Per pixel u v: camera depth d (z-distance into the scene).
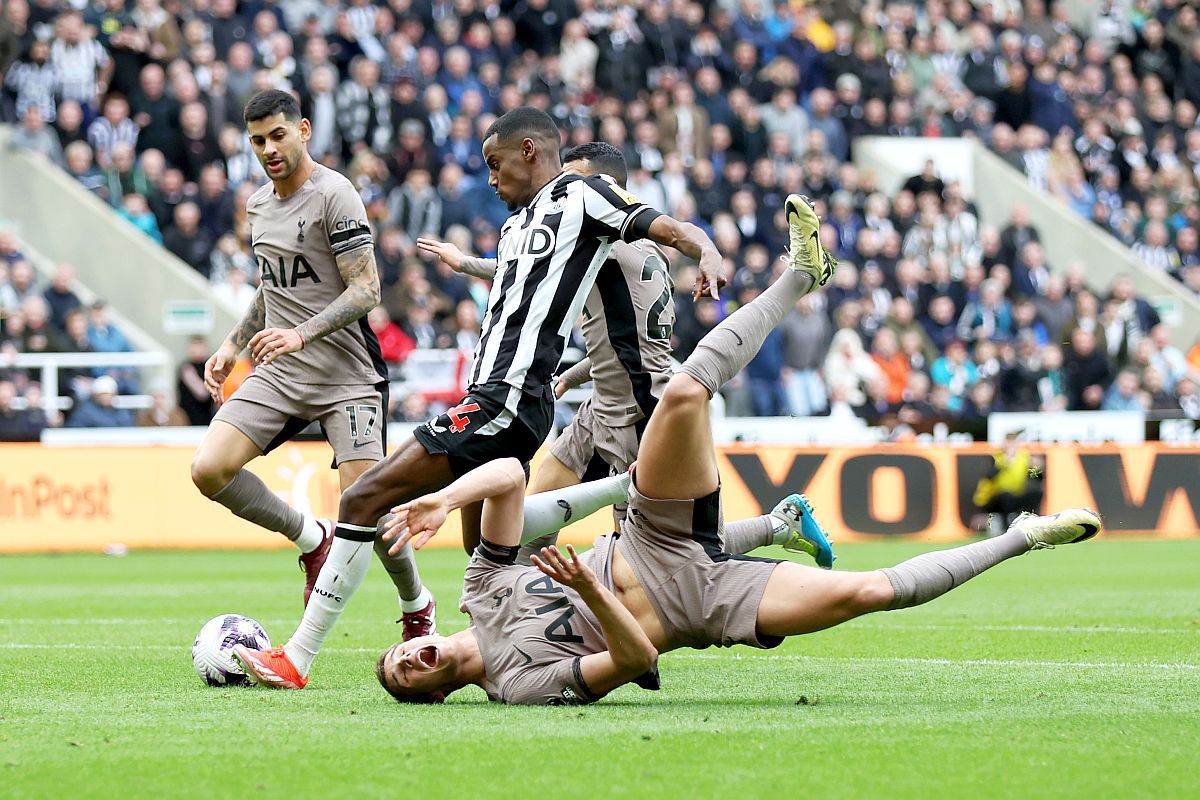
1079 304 41.94
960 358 38.25
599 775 7.70
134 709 10.20
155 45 37.28
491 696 10.43
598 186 11.30
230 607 19.39
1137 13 52.31
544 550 9.52
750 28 45.78
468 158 38.75
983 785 7.49
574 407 33.50
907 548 31.42
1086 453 35.59
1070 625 16.81
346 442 13.22
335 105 38.06
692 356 9.95
